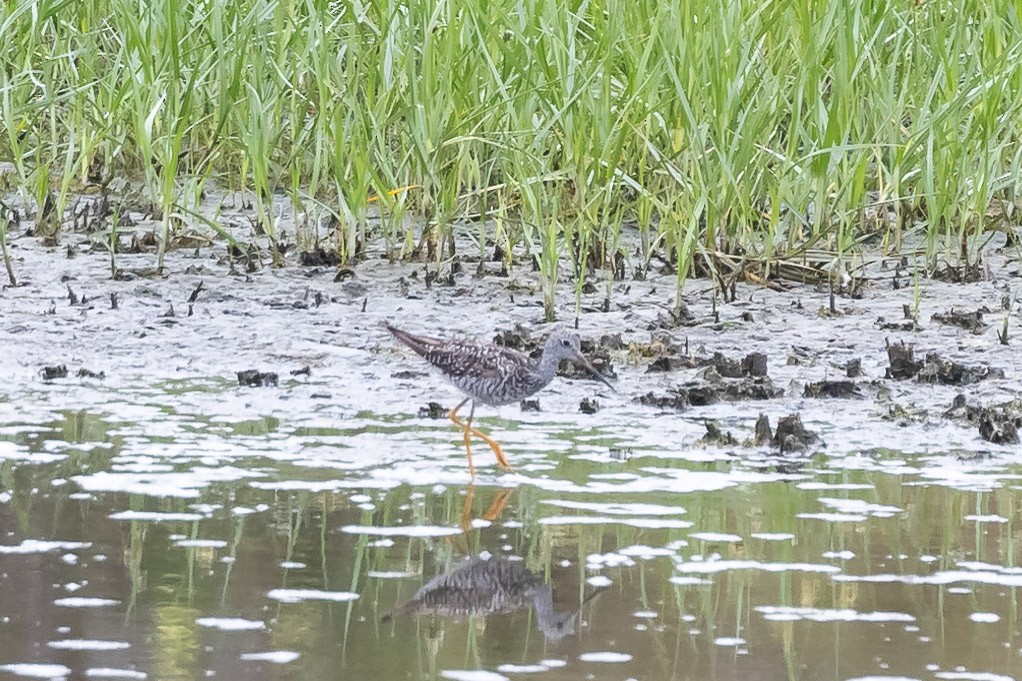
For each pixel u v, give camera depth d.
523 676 8.52
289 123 21.03
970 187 19.56
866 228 20.80
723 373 15.57
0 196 22.09
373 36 20.12
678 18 18.42
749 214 18.62
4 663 8.60
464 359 13.22
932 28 19.72
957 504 11.59
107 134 21.28
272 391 14.90
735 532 10.95
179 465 12.38
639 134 18.28
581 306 17.98
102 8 22.08
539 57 17.97
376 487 11.95
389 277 18.97
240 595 9.69
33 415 13.81
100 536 10.70
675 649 8.91
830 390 14.94
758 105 18.23
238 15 19.66
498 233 19.70
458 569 10.20
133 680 8.40
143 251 20.05
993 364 15.93
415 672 8.57
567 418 14.17
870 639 9.08
